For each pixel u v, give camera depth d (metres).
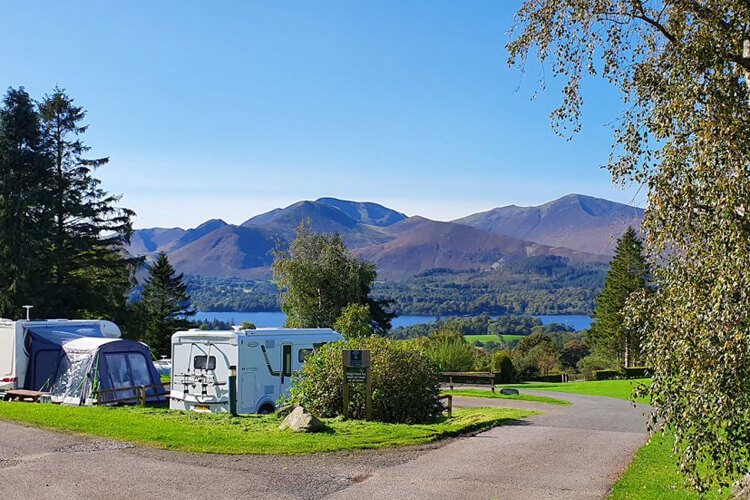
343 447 10.65
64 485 8.00
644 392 6.44
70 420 12.16
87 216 38.66
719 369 5.65
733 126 5.88
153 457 9.55
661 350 6.18
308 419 11.78
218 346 15.71
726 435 6.02
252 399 15.70
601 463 10.38
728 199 5.66
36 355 17.73
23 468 8.75
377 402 14.23
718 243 5.80
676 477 9.26
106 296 38.53
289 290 48.97
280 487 8.20
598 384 37.38
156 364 32.66
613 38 7.97
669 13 7.19
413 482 8.66
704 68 6.58
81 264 38.41
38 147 37.25
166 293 59.28
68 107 39.41
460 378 41.34
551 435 13.57
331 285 48.78
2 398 17.55
